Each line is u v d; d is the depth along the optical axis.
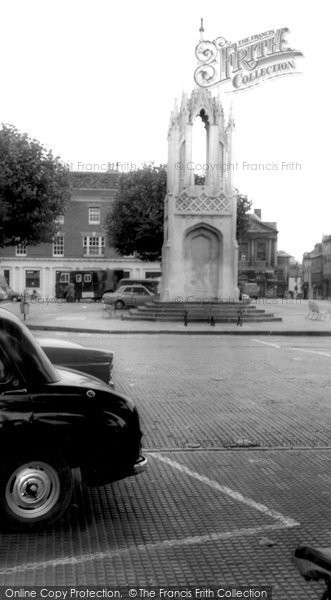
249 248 88.12
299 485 6.78
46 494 5.21
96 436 5.32
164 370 14.94
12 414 5.11
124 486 6.66
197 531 5.43
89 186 67.75
